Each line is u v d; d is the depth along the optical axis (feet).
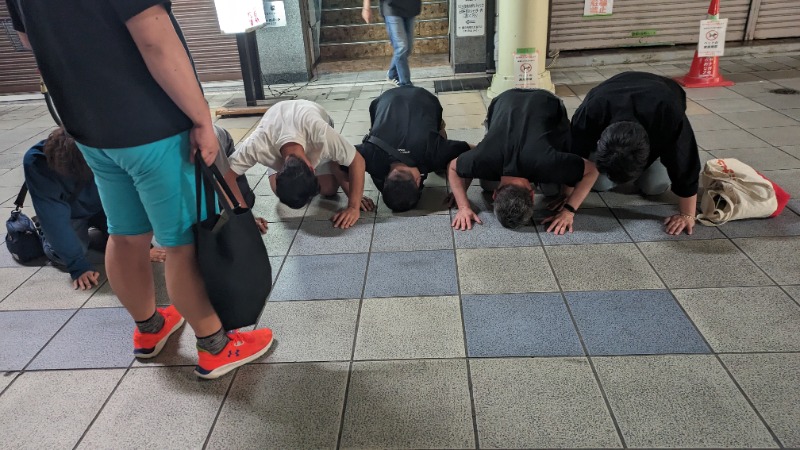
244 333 6.97
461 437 5.68
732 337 6.79
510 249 9.07
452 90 19.20
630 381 6.23
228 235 5.73
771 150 12.24
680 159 8.38
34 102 21.85
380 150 10.28
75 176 7.81
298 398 6.32
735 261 8.30
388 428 5.85
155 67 4.87
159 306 8.14
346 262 9.02
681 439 5.49
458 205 10.05
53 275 9.23
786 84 17.22
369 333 7.30
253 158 9.34
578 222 9.78
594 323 7.20
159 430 6.04
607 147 7.87
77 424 6.18
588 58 21.26
